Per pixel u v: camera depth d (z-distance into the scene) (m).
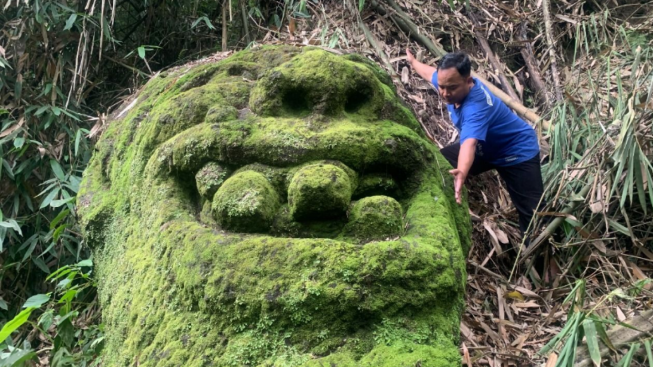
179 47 4.90
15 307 3.87
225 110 2.16
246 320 1.69
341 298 1.64
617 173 2.62
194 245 1.86
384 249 1.71
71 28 4.20
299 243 1.74
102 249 2.53
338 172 1.88
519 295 2.77
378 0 4.09
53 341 2.72
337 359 1.59
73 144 4.00
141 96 2.91
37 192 4.05
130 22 5.01
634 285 2.33
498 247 3.04
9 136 3.67
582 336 2.08
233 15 4.59
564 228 2.92
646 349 2.00
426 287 1.71
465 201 2.37
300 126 2.04
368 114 2.18
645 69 3.30
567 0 4.66
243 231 1.89
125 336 1.99
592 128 3.17
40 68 4.07
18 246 3.94
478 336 2.60
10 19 4.13
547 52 4.16
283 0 4.53
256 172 1.96
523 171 2.95
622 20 4.36
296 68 2.14
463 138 2.62
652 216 2.94
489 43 4.32
